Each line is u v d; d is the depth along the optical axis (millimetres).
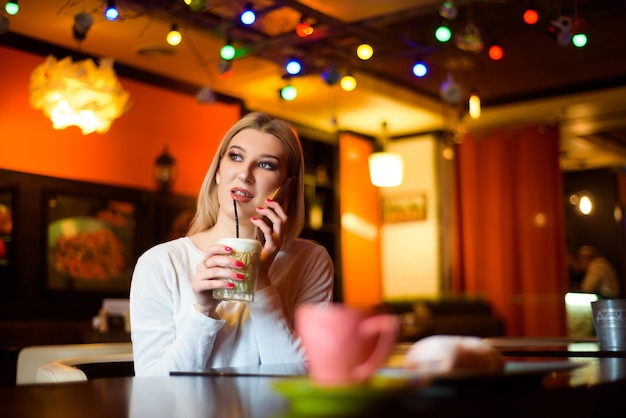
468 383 868
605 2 5664
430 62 6941
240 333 1842
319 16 5465
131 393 1055
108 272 6176
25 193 5773
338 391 729
